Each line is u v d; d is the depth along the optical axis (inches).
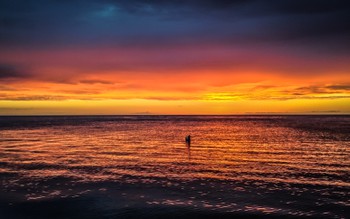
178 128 3836.1
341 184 881.5
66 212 663.8
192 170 1093.1
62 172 1048.8
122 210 671.8
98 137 2469.2
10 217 639.1
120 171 1069.1
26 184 882.8
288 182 906.1
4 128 3772.1
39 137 2456.9
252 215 637.3
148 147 1784.0
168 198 750.5
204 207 685.9
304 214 640.4
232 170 1090.1
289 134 2635.3
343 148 1667.1
